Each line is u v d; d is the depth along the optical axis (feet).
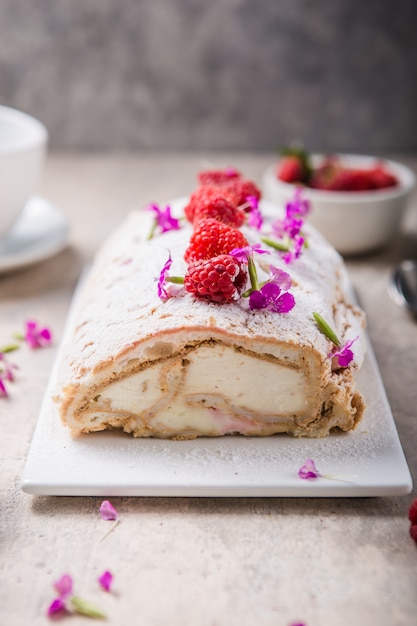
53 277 1.89
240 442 1.33
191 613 1.10
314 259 1.54
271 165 2.57
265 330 1.29
